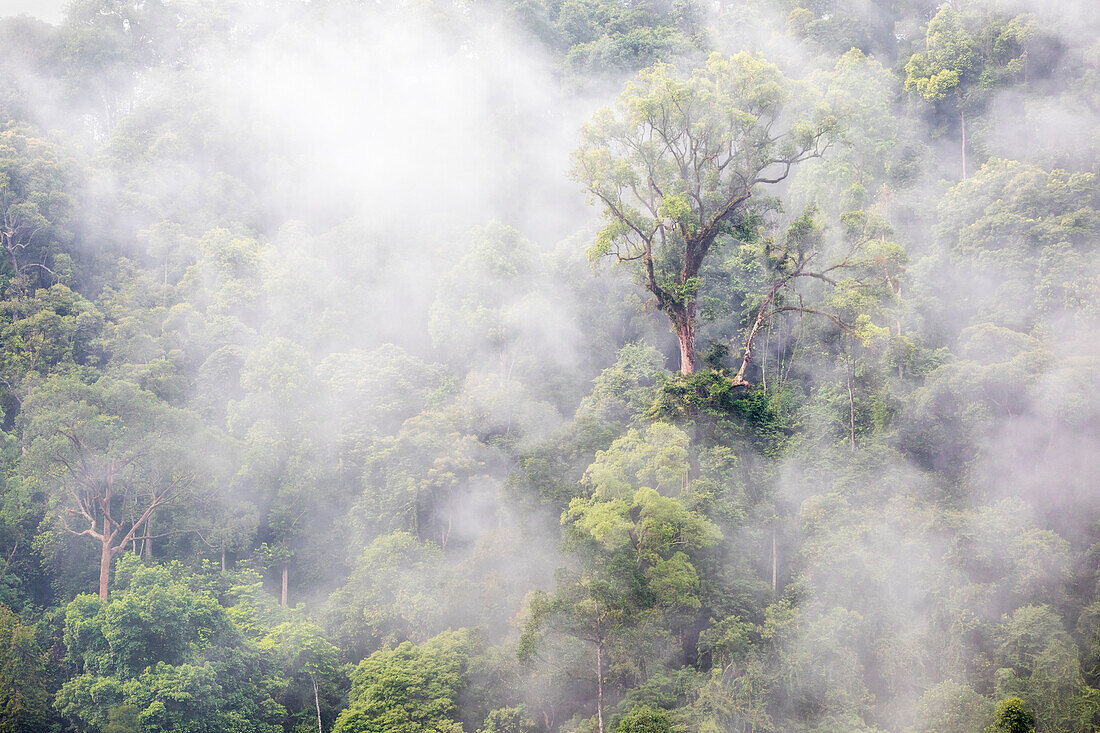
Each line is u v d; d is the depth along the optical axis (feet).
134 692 179.01
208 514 253.24
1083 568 191.42
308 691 209.87
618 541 175.42
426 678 186.19
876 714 171.63
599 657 165.37
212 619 195.42
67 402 235.61
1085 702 161.07
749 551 201.46
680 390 224.33
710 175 234.38
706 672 178.81
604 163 229.66
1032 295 246.88
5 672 189.88
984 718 156.46
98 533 233.96
